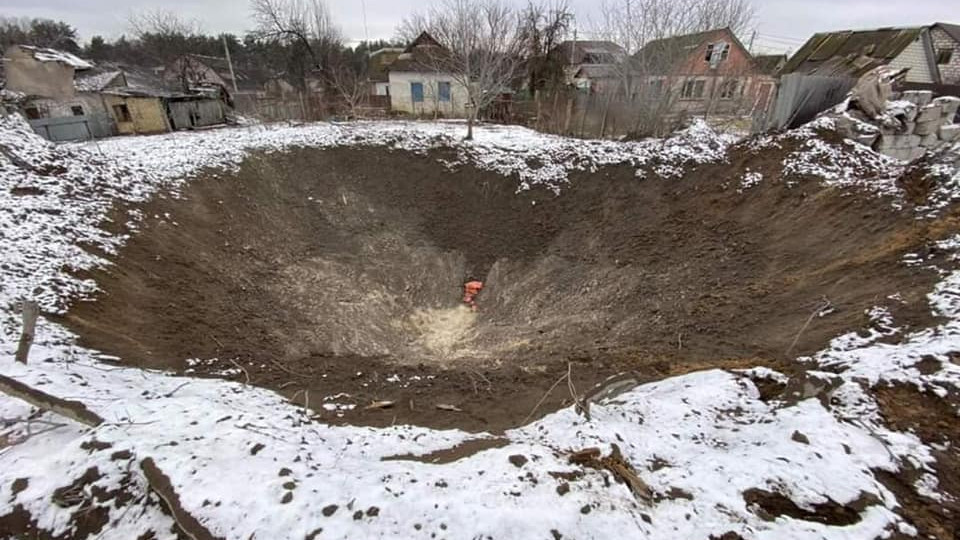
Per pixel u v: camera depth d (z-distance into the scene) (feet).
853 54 80.18
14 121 32.86
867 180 27.68
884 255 20.66
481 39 58.18
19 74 66.23
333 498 9.75
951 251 18.42
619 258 31.50
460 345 25.53
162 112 58.95
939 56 75.41
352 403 16.30
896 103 33.65
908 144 32.53
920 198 23.61
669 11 58.13
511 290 31.63
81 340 17.06
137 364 16.69
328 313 26.94
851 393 12.42
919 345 13.73
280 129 53.52
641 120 52.11
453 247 37.40
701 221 32.45
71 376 14.03
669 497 9.88
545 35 76.95
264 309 25.20
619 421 13.30
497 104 67.56
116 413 11.96
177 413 12.23
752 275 24.75
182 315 21.71
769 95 67.36
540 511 9.42
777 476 10.01
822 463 10.27
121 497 9.93
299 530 9.02
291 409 14.89
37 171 28.66
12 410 12.46
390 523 9.26
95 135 55.67
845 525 8.96
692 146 39.42
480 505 9.61
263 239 33.78
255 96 83.82
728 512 9.32
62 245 22.89
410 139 49.03
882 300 17.12
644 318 23.31
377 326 27.09
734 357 17.25
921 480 9.93
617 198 37.96
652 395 14.80
